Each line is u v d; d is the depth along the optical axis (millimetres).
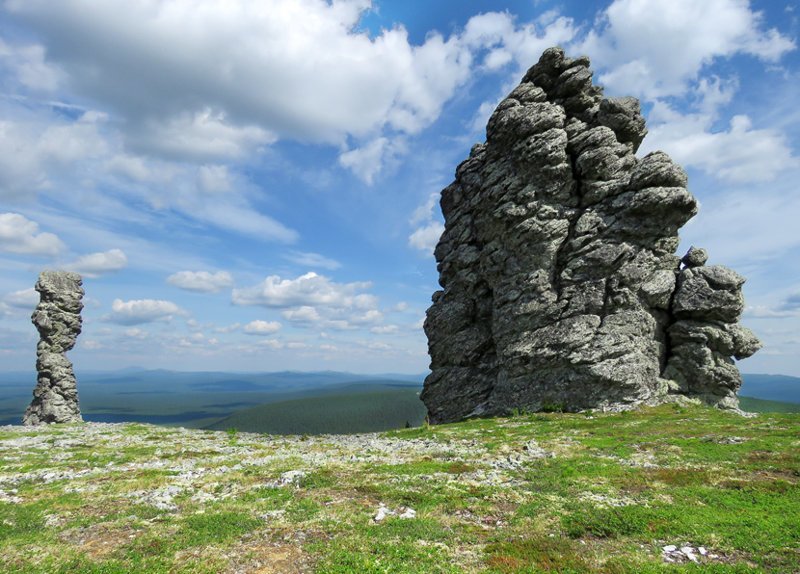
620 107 72125
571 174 71375
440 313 85250
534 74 79812
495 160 78875
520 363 69438
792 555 17703
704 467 31344
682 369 66938
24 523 23031
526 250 72000
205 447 49031
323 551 19016
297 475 31391
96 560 18469
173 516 23984
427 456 39312
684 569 16859
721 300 64688
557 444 41625
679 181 67188
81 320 92562
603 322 66188
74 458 42406
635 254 67438
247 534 21219
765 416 53000
